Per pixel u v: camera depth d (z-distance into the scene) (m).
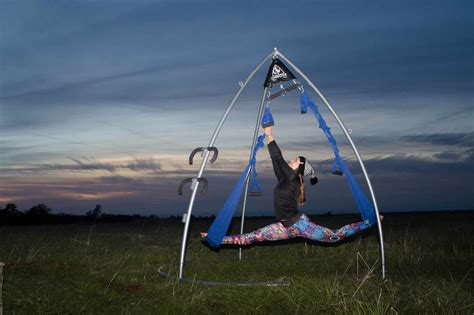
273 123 7.72
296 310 5.85
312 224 7.64
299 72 7.76
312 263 9.26
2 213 18.47
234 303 6.15
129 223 18.02
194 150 7.73
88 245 10.84
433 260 9.12
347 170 7.81
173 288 6.61
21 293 6.02
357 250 10.35
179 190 7.76
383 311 5.59
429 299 6.07
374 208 7.57
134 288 6.64
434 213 21.45
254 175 8.39
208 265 8.97
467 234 12.62
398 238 12.07
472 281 7.39
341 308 5.77
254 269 8.66
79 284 6.61
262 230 7.81
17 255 9.16
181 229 15.45
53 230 14.90
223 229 7.81
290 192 7.57
